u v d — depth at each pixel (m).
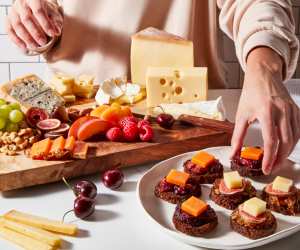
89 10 1.75
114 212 1.01
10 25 1.63
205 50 1.82
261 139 1.34
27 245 0.88
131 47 1.67
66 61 1.81
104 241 0.92
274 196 1.00
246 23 1.32
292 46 1.29
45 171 1.11
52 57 1.81
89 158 1.16
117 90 1.59
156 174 1.13
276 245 0.91
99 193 1.09
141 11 1.73
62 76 1.67
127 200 1.06
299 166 1.15
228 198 1.01
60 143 1.16
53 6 1.74
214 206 1.02
